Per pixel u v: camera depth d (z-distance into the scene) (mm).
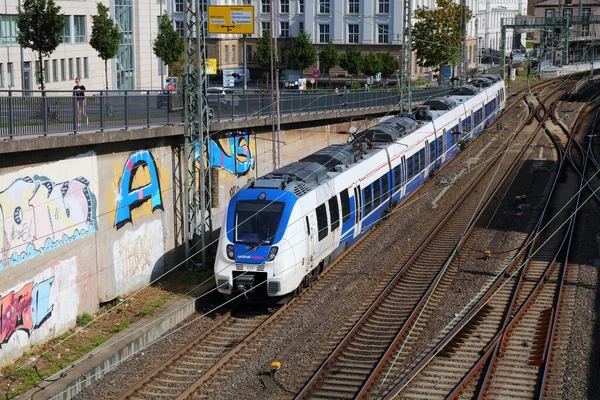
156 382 18875
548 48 108250
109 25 50875
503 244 30562
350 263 28781
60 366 19766
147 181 26422
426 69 90688
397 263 28266
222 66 89062
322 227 26656
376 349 20641
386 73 83625
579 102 71375
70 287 22531
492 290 24938
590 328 21688
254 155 34969
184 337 22188
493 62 112812
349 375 19031
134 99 25766
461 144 49719
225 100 32812
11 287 20031
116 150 24562
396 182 35781
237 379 18875
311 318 23141
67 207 22266
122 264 25141
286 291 24031
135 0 66250
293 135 39688
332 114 42906
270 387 18406
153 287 26250
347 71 83625
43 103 21578
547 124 60469
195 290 25688
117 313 23641
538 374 18922
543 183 41312
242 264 24062
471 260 28609
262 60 83438
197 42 26922
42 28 39750
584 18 113500
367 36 88688
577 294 24594
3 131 20141
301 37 83938
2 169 19688
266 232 24375
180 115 28438
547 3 136125
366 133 37000
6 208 19828
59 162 21875
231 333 22312
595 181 40969
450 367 19359
